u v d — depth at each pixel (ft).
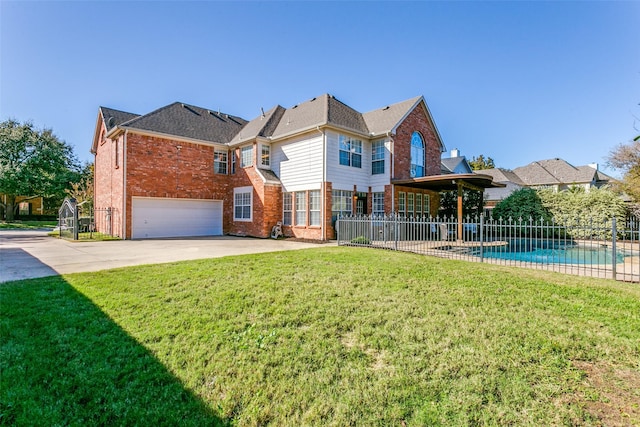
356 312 14.88
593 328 13.00
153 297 16.93
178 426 7.77
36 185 97.76
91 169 116.57
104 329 12.93
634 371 9.99
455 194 69.41
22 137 97.30
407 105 58.90
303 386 9.32
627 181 64.80
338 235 42.29
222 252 34.65
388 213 53.52
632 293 17.58
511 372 9.87
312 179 50.57
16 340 11.86
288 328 13.25
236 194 61.26
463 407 8.32
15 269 24.26
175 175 56.49
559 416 7.97
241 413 8.30
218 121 68.95
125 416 8.05
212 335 12.52
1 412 8.07
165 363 10.53
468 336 12.31
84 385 9.29
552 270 24.45
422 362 10.52
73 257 30.83
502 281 20.04
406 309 15.20
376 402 8.59
